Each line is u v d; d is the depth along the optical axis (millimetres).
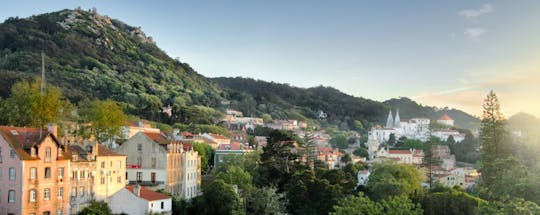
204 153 186625
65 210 96625
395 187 141000
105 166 109812
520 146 183875
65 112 133000
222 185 116938
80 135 132125
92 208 98938
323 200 122375
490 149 143625
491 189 116688
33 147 91000
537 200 93062
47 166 93062
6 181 89375
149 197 104812
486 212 89500
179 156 136500
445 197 122500
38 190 90938
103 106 138875
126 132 187375
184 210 114062
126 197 103875
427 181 196500
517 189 96188
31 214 89500
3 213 88938
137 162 129750
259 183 145625
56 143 95562
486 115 147000
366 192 148625
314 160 181875
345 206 99625
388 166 163625
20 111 121500
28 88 133375
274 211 118125
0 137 90562
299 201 124500
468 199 119000
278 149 152125
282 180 145000
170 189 129625
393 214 95125
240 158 163500
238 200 115312
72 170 99375
